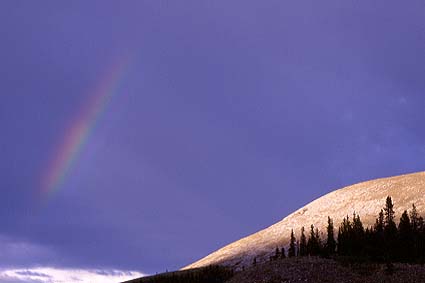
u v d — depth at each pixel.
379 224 129.00
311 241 141.38
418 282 83.31
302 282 87.06
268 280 90.94
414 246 113.31
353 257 104.81
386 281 84.75
